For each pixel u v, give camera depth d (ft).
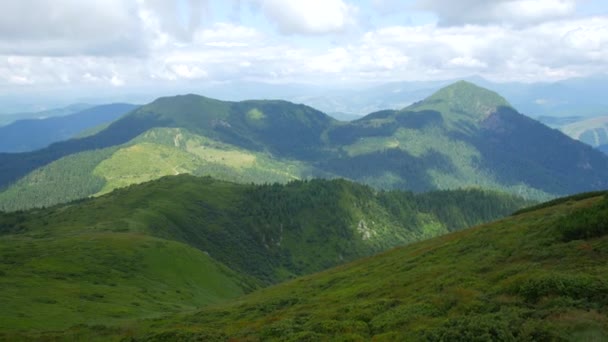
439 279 159.53
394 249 315.99
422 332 98.84
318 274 313.12
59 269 343.05
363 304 147.74
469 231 272.10
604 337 78.95
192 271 437.58
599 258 130.31
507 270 139.23
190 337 138.92
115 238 473.26
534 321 91.61
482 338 87.20
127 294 306.76
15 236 573.74
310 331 120.26
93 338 178.50
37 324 202.69
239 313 204.33
